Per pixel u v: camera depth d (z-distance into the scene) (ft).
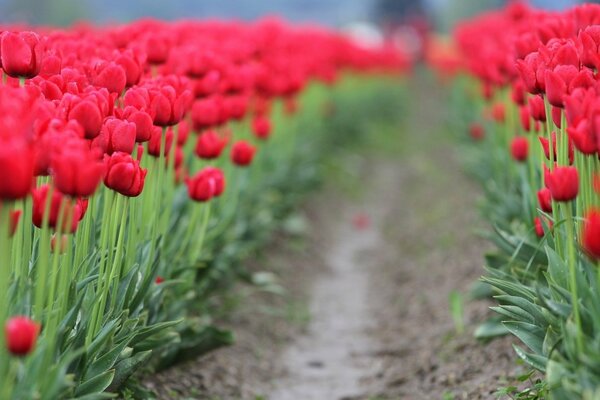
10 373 13.58
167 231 24.04
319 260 39.29
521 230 23.49
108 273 17.75
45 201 15.16
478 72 36.81
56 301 16.21
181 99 19.79
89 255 18.99
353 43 72.54
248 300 31.35
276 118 42.22
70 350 16.01
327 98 62.08
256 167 35.47
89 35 28.02
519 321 17.57
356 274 38.22
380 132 76.64
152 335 19.31
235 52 31.76
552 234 19.40
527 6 34.55
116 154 16.74
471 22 59.31
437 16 186.70
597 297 15.17
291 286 34.68
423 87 118.93
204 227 23.95
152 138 20.26
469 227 38.68
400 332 29.84
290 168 44.27
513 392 20.85
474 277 31.55
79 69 21.62
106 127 17.12
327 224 45.78
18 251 15.97
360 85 79.61
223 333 23.32
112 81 19.70
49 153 14.58
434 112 93.04
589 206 16.48
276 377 26.45
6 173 12.49
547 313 16.53
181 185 26.48
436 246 38.73
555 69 16.92
